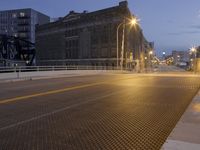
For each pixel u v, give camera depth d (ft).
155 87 72.28
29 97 49.62
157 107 40.45
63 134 25.02
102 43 288.92
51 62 368.89
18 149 20.77
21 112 35.24
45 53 383.65
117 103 43.83
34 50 382.01
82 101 45.44
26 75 111.34
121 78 114.42
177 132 25.08
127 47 269.85
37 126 27.94
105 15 286.25
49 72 127.85
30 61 368.89
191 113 34.55
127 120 31.42
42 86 72.54
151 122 30.60
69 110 37.11
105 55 285.64
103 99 48.14
